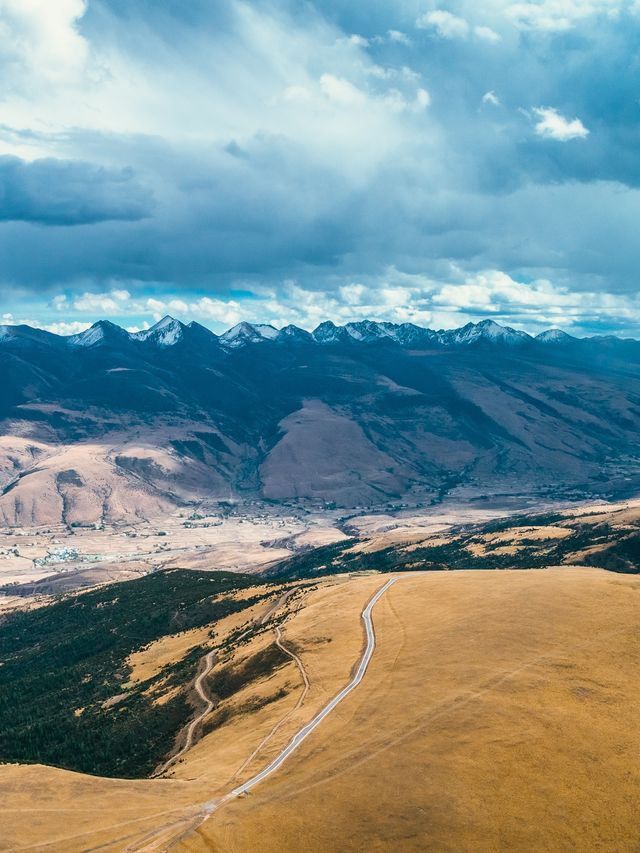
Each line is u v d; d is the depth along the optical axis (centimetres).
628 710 9850
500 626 13050
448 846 7550
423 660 12162
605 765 8688
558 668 11056
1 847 7938
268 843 7788
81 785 9669
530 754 8881
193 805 8706
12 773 10125
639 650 11594
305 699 12181
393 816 8000
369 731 9925
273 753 9919
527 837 7650
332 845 7694
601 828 7775
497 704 10038
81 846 7894
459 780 8488
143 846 7825
